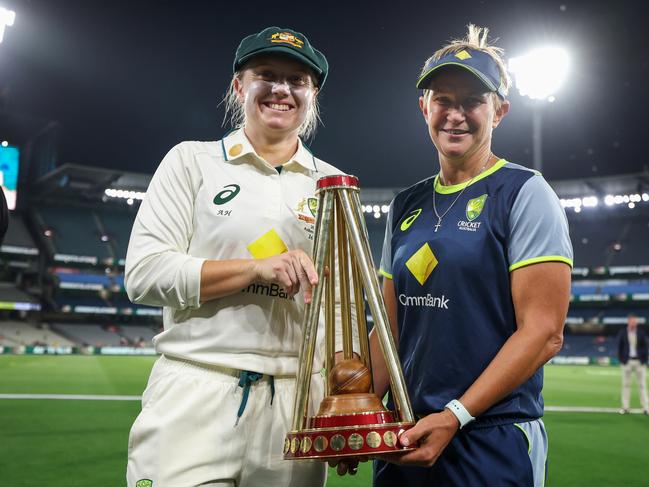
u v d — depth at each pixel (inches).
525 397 82.7
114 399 411.8
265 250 83.7
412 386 87.6
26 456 227.0
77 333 1476.4
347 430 68.0
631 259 1480.1
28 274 1588.3
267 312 83.3
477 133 87.2
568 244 81.0
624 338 387.2
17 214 1628.9
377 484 91.6
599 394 518.9
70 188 1622.8
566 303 79.0
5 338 1344.7
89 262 1572.3
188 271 77.1
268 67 86.4
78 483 189.6
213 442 78.7
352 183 77.2
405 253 90.7
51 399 407.8
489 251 83.2
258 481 81.7
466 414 74.5
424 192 97.0
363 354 78.3
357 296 79.0
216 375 81.0
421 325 87.1
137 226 83.1
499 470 78.5
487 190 86.0
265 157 91.4
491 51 89.7
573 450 254.7
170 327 84.5
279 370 83.5
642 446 264.4
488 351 82.6
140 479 77.7
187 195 85.4
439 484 82.4
